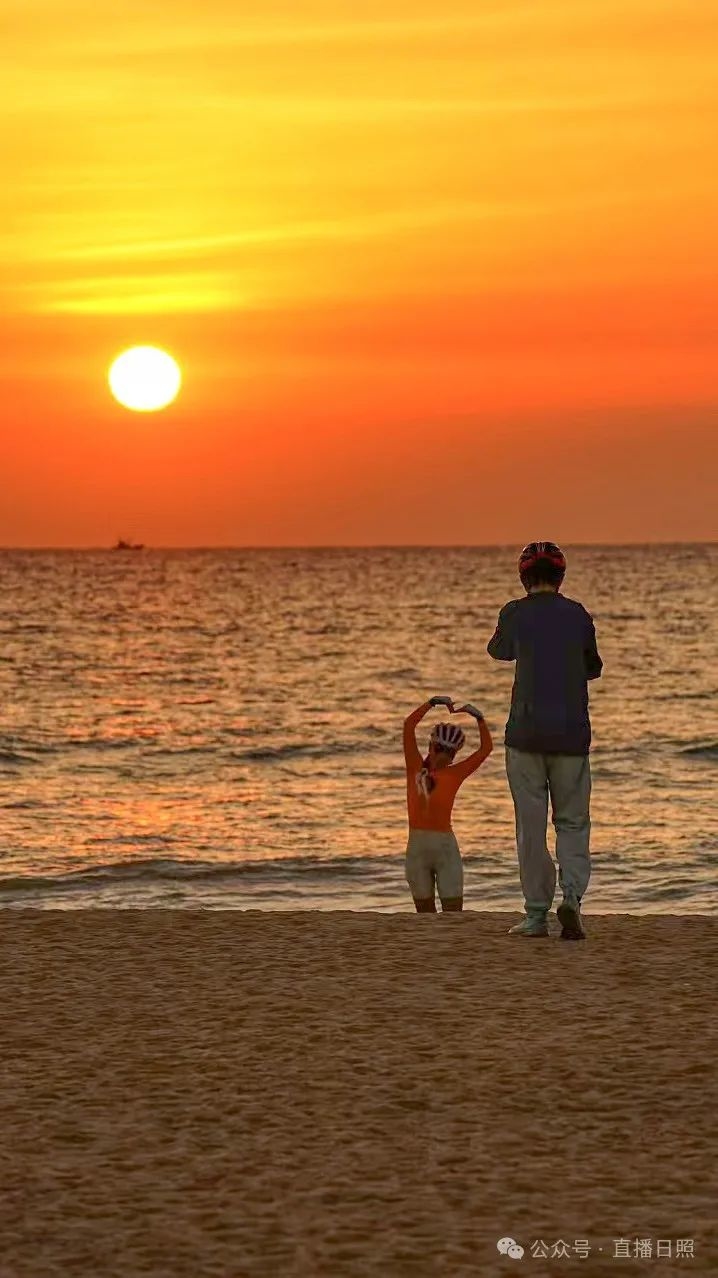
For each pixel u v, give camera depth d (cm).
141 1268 845
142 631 16888
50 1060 1264
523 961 1608
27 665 12412
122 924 1864
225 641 15262
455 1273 836
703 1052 1263
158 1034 1341
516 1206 934
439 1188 966
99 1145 1052
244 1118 1109
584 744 1673
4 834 4397
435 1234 891
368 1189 964
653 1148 1036
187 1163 1014
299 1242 880
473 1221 910
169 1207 935
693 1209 927
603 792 5416
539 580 1697
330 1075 1214
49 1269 845
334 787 5634
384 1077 1207
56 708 9144
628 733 7631
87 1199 949
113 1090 1180
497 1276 831
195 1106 1138
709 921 1847
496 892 3381
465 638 15625
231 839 4303
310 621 18812
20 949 1711
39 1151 1039
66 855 3984
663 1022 1358
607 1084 1180
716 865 3759
